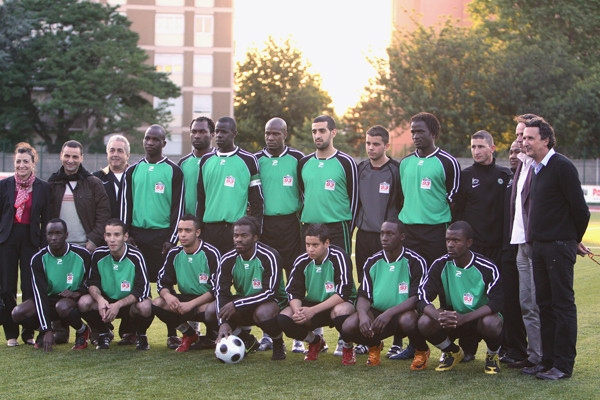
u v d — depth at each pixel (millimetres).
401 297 5949
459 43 38781
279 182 7059
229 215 6762
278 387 5133
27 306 6621
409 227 6449
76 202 6922
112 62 35656
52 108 35312
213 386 5156
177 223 7016
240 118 58094
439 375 5566
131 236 7090
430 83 39281
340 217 6832
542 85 38062
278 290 6359
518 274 6109
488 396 4898
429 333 5652
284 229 7074
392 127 40781
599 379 5379
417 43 39844
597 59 40781
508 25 41812
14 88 36531
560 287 5398
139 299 6500
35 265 6484
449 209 6500
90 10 36906
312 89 57031
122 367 5785
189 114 41562
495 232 6262
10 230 6656
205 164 6918
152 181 7008
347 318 5891
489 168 6336
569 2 40656
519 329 6133
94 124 36656
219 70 41656
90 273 6633
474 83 38438
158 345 6852
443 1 53594
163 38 41281
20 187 6758
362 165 6863
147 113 36812
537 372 5562
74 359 6098
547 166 5438
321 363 6031
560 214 5410
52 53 36344
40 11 38000
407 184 6492
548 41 38750
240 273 6246
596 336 7078
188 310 6281
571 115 36281
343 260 6117
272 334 6113
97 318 6500
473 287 5766
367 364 5965
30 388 5090
